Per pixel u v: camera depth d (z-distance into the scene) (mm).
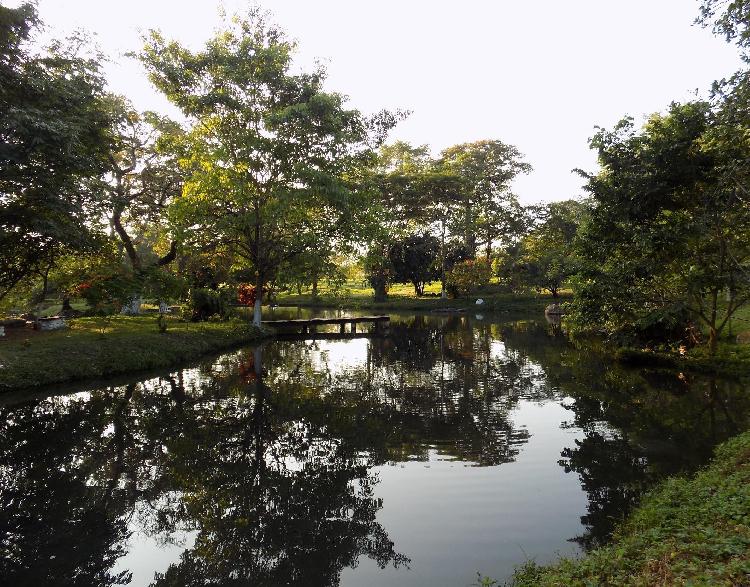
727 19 10266
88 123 18250
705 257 16641
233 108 24406
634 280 17281
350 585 5730
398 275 58219
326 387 16422
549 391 15250
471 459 9664
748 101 11305
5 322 23047
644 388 15109
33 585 6039
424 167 54031
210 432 11844
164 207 29359
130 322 26547
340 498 8117
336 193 23578
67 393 15492
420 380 17281
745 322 20859
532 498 7805
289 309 54406
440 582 5609
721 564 4242
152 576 6211
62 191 17469
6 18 16109
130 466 9805
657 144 15891
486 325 36719
